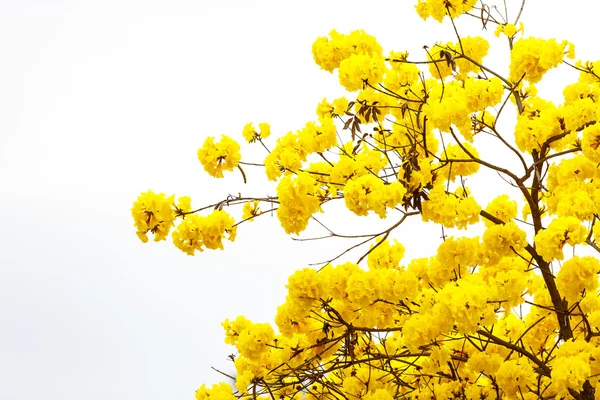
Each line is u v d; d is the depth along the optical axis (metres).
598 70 4.61
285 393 5.04
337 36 4.42
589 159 4.00
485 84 4.13
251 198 4.25
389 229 4.04
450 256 3.98
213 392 4.74
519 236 3.86
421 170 4.02
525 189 4.49
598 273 3.94
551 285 4.50
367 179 3.73
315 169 4.52
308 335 4.47
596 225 3.80
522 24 4.88
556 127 4.27
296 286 3.99
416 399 4.73
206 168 4.26
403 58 4.60
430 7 4.54
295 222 3.99
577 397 4.25
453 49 4.81
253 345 4.50
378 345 5.22
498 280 4.08
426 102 4.19
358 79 4.07
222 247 4.28
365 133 4.05
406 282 3.91
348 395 4.75
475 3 4.61
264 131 4.30
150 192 4.20
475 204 3.94
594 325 4.41
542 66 4.17
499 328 4.89
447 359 4.16
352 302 4.04
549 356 4.68
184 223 4.20
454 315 3.56
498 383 4.07
